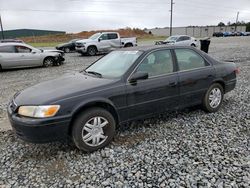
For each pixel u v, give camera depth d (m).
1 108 5.76
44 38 55.31
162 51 4.15
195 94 4.50
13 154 3.49
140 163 3.12
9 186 2.75
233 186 2.61
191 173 2.87
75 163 3.18
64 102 3.16
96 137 3.45
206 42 16.20
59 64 13.65
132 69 3.78
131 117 3.80
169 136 3.88
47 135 3.10
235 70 5.18
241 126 4.21
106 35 19.48
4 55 11.75
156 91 3.94
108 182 2.76
